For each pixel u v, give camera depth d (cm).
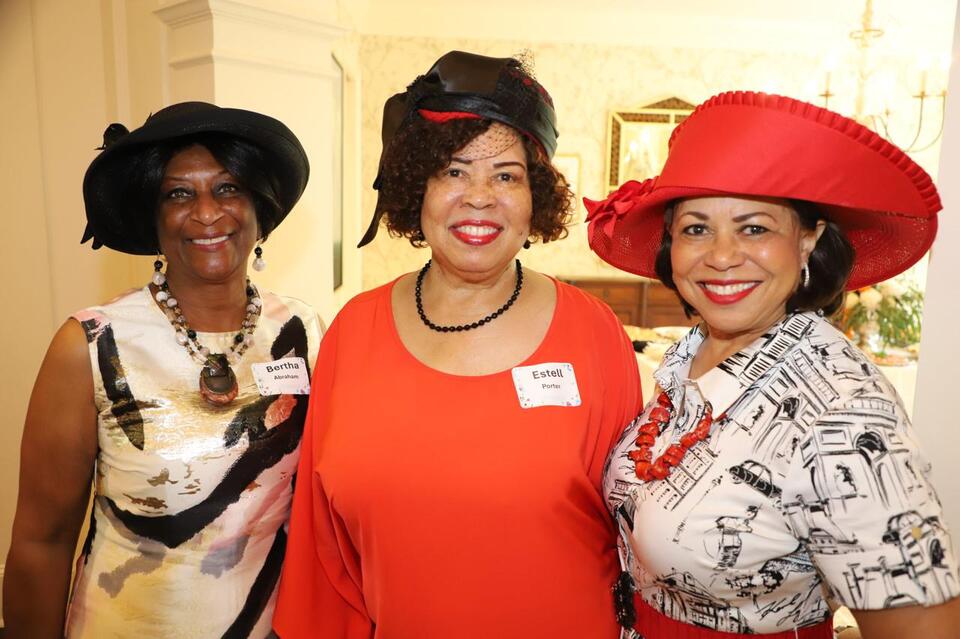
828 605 99
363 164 590
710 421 98
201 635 118
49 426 117
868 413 83
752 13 571
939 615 77
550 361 120
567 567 114
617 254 127
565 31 588
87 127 242
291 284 254
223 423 122
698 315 114
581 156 609
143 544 117
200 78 213
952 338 140
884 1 546
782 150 88
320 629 128
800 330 98
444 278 129
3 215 237
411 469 112
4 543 255
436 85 116
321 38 245
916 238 101
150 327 122
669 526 96
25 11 229
